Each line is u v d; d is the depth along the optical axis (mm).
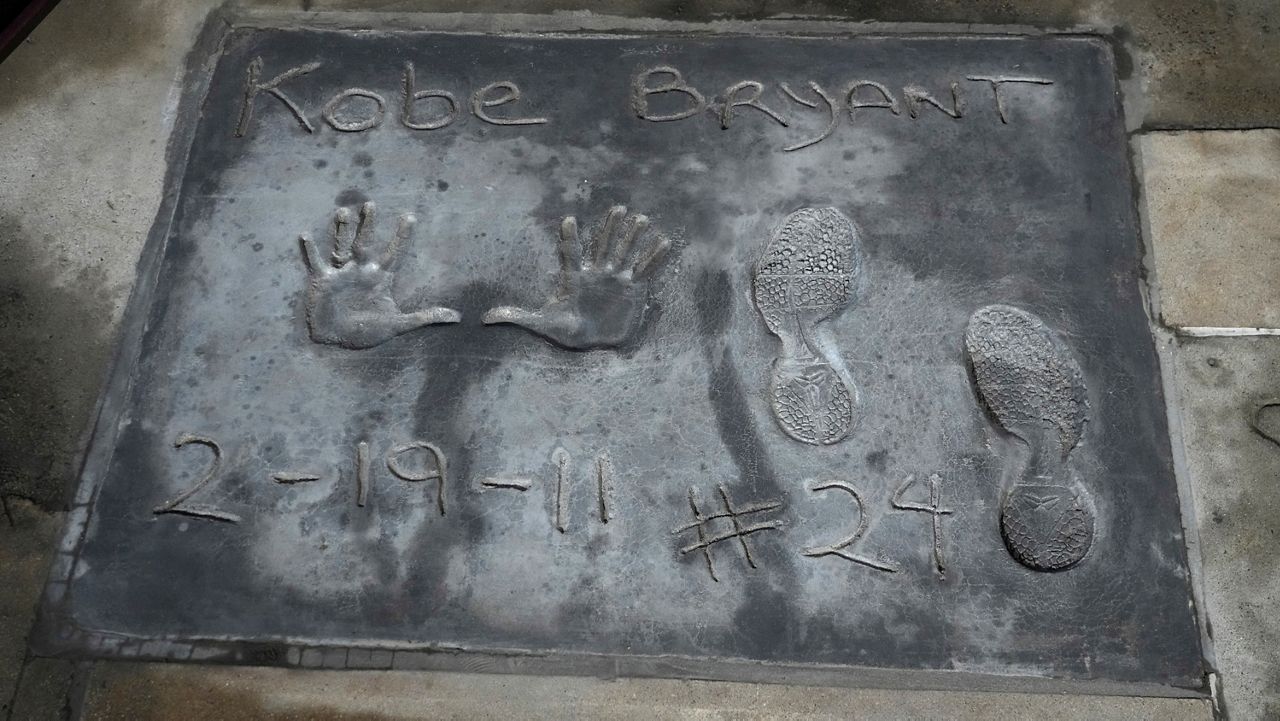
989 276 1714
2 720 1509
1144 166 1812
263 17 1906
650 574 1566
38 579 1569
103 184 1791
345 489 1599
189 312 1694
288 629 1545
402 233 1731
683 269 1711
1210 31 1910
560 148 1794
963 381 1650
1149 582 1570
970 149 1793
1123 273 1725
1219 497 1623
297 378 1655
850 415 1631
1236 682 1533
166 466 1610
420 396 1645
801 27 1894
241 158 1788
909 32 1893
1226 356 1696
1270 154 1824
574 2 1916
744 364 1659
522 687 1536
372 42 1881
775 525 1585
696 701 1532
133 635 1542
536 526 1585
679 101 1828
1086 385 1651
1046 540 1576
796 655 1538
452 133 1806
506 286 1703
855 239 1728
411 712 1524
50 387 1668
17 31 1885
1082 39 1886
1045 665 1534
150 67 1878
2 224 1766
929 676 1535
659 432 1627
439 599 1559
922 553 1573
